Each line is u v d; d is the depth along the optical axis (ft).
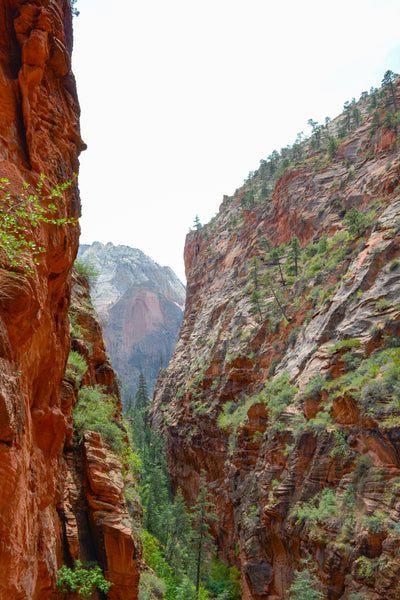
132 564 58.44
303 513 101.71
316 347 140.56
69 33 49.06
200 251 430.20
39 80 37.40
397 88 265.95
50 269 40.45
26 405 32.60
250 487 140.36
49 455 43.80
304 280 195.52
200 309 340.59
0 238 26.35
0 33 36.52
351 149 273.75
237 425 168.45
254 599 115.85
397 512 82.12
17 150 35.37
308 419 121.29
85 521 59.62
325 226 227.81
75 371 73.72
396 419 92.48
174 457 246.06
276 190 304.50
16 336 27.50
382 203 179.93
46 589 41.04
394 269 132.87
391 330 115.24
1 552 23.86
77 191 51.26
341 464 100.42
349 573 84.58
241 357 196.03
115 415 98.48
